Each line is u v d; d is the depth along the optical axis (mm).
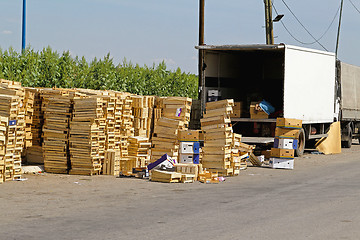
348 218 12227
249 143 27438
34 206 13422
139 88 42906
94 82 38219
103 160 20203
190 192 16219
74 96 20172
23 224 11258
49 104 20172
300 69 27641
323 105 30578
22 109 19031
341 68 33781
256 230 10859
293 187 17594
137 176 19375
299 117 27719
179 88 47344
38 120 22203
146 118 27453
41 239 9938
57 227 10992
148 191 16281
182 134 20891
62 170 20156
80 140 19734
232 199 14914
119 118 21422
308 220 11977
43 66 33875
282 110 27312
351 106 35531
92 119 19656
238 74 30594
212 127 20891
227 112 20922
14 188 16328
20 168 18344
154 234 10406
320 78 30062
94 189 16484
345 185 18141
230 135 21078
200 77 31078
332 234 10555
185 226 11203
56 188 16531
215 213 12742
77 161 19812
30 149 21859
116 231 10656
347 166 24531
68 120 20000
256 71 31281
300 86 27703
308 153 31625
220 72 29078
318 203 14305
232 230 10836
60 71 34562
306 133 29578
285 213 12812
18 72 31391
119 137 21422
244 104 30797
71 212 12695
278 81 30875
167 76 46750
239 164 21172
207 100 28250
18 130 18344
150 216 12305
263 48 26422
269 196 15523
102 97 20656
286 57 26219
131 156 21953
